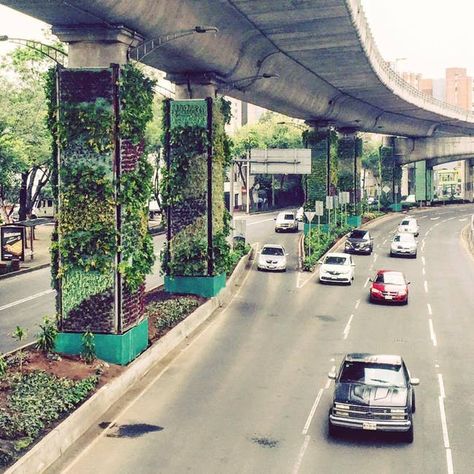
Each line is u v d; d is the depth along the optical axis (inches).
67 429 672.4
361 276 1797.5
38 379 780.0
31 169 2346.2
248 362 987.3
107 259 895.1
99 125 881.5
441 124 3811.5
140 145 930.7
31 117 2022.6
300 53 1523.1
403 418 672.4
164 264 1373.0
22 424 655.8
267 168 2118.6
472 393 852.0
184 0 963.3
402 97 2449.6
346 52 1525.6
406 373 742.5
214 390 855.7
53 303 1346.0
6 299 1390.3
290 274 1798.7
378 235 2778.1
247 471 616.7
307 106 2103.8
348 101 2415.1
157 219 3368.6
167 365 967.6
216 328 1202.0
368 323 1253.7
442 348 1079.0
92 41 885.2
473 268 1945.1
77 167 891.4
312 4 1104.8
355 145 2881.4
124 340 894.4
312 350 1058.7
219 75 1354.6
